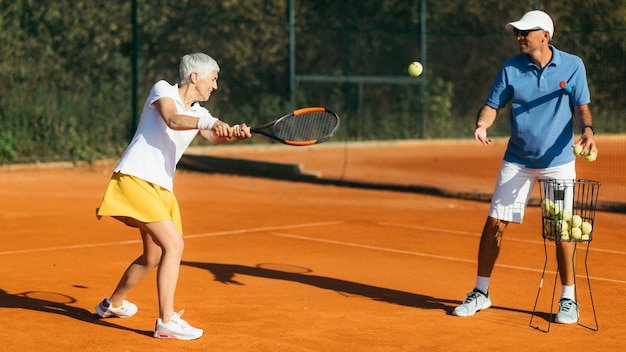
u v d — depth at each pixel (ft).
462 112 96.63
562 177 21.15
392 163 68.95
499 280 26.27
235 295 23.75
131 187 18.67
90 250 30.58
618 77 85.92
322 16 93.71
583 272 27.68
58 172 58.70
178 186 52.19
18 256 29.27
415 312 22.08
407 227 36.96
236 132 18.48
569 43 85.25
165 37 81.61
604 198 48.75
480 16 96.48
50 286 24.50
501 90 21.36
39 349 18.19
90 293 23.68
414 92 92.22
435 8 97.09
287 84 87.66
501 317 21.66
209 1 84.38
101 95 69.00
